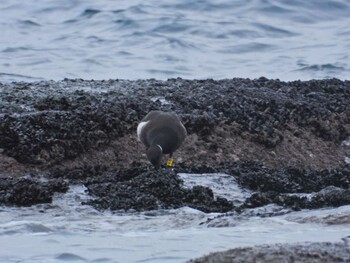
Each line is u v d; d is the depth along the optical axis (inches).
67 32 1568.7
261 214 616.4
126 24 1590.8
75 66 1342.3
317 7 1705.2
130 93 900.6
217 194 705.0
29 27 1604.3
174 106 863.7
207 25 1587.1
